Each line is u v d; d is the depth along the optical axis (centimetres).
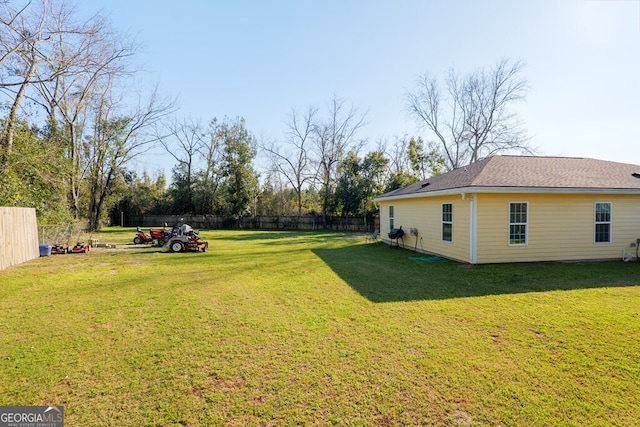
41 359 325
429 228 1093
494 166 998
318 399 257
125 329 407
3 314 465
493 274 735
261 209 2933
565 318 439
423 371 299
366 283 654
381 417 235
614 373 295
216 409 244
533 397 258
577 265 843
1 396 261
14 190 1077
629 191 897
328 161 2762
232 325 420
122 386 276
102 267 857
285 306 502
